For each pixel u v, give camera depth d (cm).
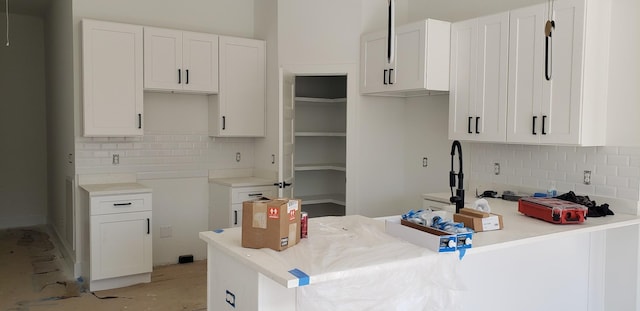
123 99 429
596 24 307
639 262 312
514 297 297
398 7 474
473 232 238
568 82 309
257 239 205
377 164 470
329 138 576
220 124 483
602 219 290
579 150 338
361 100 454
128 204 408
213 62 475
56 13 527
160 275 452
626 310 319
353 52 450
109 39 420
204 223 514
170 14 481
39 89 656
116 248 405
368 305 215
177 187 495
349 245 214
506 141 346
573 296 323
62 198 512
